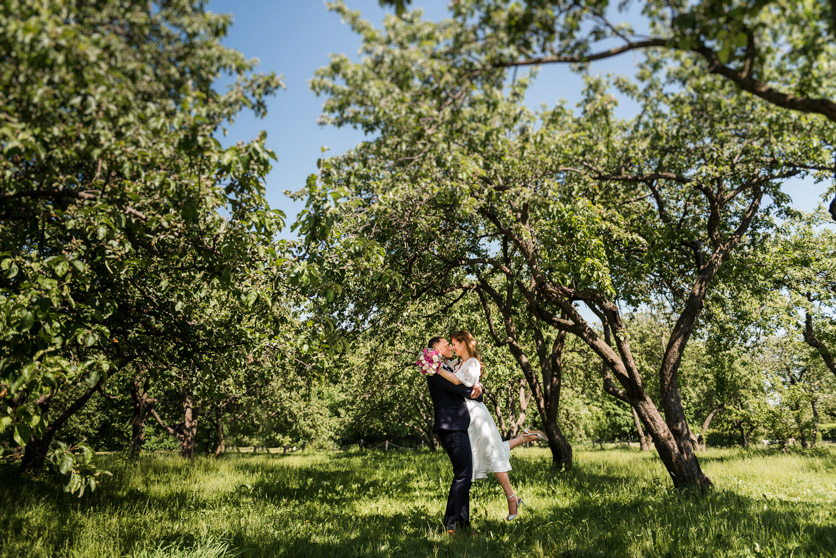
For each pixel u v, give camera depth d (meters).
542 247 8.63
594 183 8.76
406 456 21.80
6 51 2.61
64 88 2.74
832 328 18.20
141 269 5.56
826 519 5.38
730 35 2.61
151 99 3.07
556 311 11.34
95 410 27.61
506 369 18.64
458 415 5.08
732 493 7.42
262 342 6.63
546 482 9.45
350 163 6.89
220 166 3.55
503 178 8.15
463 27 3.53
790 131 6.88
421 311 12.47
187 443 22.36
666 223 10.20
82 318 4.25
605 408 46.16
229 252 4.57
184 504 7.22
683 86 4.92
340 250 5.65
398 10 3.12
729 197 9.41
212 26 3.15
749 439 35.44
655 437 8.69
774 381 23.88
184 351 6.67
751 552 4.09
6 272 3.85
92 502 6.79
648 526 4.92
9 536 4.65
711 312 12.88
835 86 3.17
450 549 4.16
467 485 4.96
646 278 11.38
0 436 3.39
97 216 3.76
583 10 3.13
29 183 3.39
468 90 4.07
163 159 3.51
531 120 6.23
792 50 3.03
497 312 16.20
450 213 8.89
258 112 3.54
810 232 17.53
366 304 9.29
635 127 8.59
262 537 4.75
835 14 2.32
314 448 49.03
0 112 2.69
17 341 3.50
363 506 7.13
